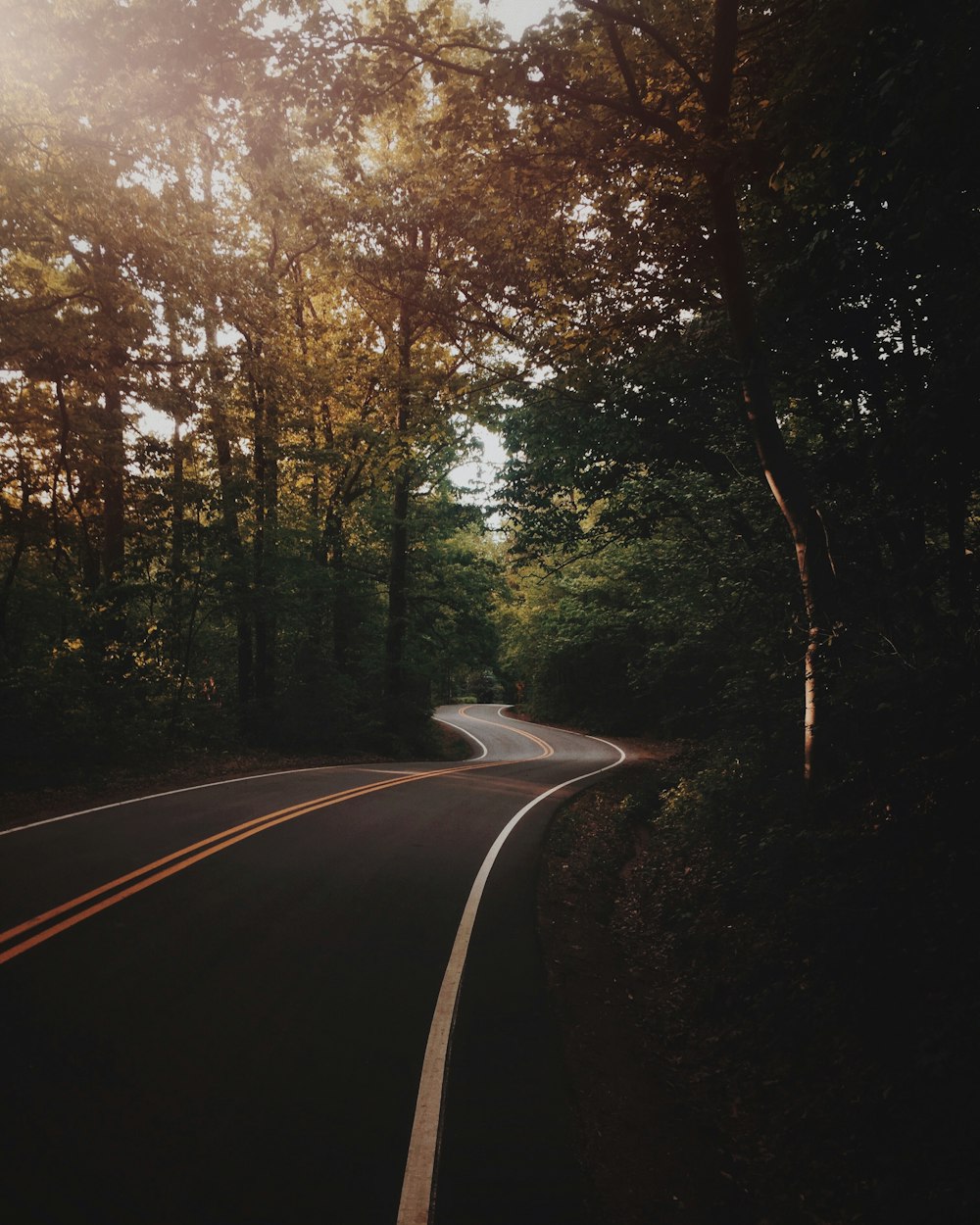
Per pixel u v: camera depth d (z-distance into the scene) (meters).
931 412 5.61
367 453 24.23
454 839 11.23
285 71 8.66
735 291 8.62
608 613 29.97
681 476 14.30
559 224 11.41
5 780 13.21
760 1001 5.66
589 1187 3.60
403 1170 3.54
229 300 16.44
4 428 18.17
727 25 7.50
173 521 19.16
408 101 9.76
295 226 16.23
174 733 18.91
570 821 14.27
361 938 6.64
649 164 9.46
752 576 12.32
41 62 10.02
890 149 5.37
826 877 6.25
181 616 20.02
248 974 5.65
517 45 8.19
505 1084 4.44
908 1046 4.36
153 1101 3.93
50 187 13.20
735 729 12.55
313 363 20.62
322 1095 4.13
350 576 27.89
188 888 7.62
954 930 4.71
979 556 6.08
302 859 9.13
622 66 8.34
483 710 66.25
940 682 5.77
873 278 8.02
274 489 22.06
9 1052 4.27
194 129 9.96
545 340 12.95
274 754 21.75
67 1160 3.38
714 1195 3.81
